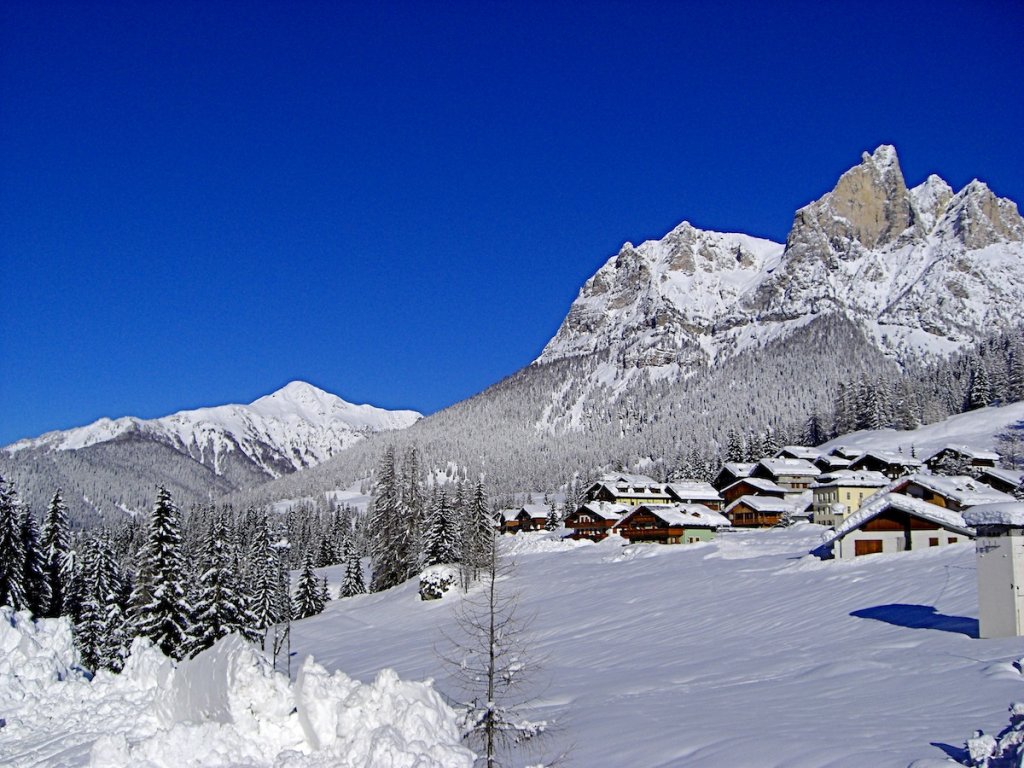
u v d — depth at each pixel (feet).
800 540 246.06
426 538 301.02
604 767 60.95
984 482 334.85
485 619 184.24
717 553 241.14
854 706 68.08
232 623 188.85
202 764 48.37
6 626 88.43
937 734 53.83
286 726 50.67
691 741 62.80
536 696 98.84
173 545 186.50
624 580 217.15
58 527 239.30
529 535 443.73
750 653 109.09
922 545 179.93
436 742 45.29
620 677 105.29
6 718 72.49
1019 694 62.49
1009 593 87.35
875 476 356.18
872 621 114.93
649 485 512.63
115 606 194.90
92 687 80.18
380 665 158.61
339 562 500.74
